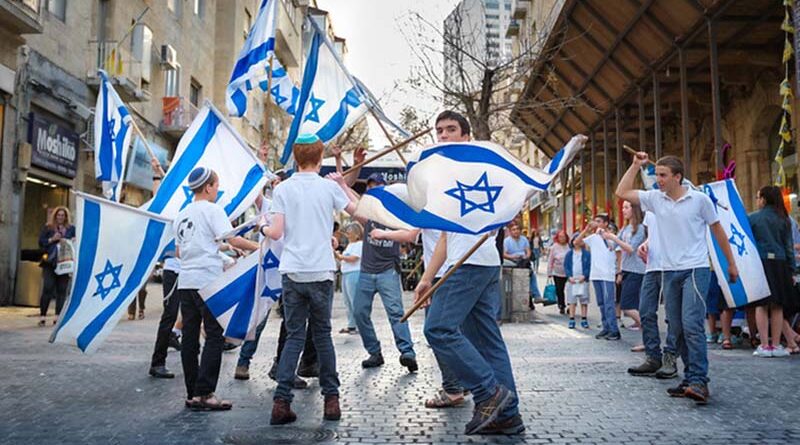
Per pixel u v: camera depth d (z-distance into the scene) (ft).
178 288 16.97
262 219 16.70
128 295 18.66
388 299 21.99
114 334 31.73
